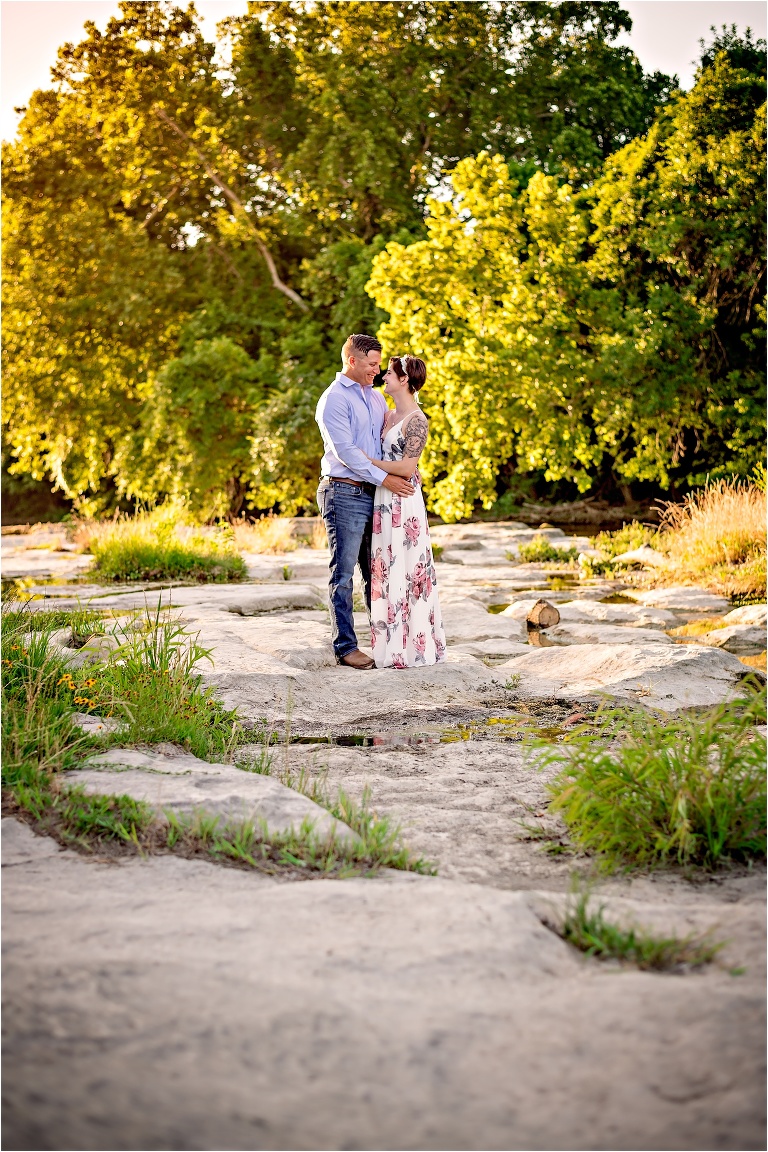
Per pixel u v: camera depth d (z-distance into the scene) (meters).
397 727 5.46
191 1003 2.08
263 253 29.70
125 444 28.30
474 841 3.61
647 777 3.64
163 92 27.45
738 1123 1.71
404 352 21.84
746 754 3.72
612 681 6.32
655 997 2.19
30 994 2.09
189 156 28.25
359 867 3.24
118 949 2.37
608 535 17.95
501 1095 1.81
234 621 8.62
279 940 2.48
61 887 2.89
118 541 14.41
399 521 6.71
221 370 26.66
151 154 28.47
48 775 3.81
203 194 29.72
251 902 2.78
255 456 25.53
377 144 26.22
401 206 27.48
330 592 6.95
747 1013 2.10
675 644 7.62
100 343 28.97
